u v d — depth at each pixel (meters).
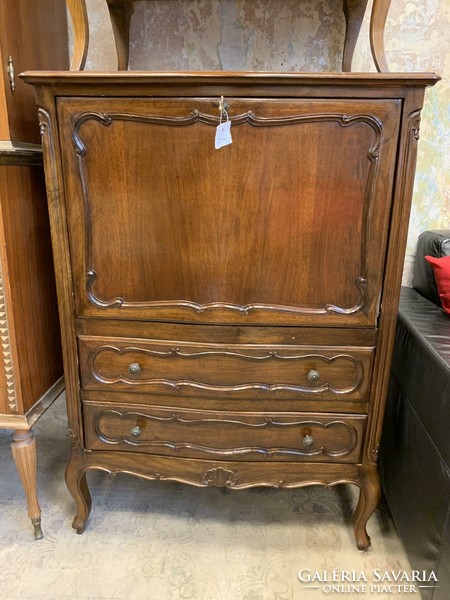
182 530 1.39
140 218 1.07
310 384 1.16
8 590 1.19
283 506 1.49
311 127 0.98
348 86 0.95
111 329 1.16
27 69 1.21
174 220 1.06
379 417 1.17
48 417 1.86
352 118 0.97
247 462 1.24
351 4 1.29
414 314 1.31
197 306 1.11
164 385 1.18
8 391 1.23
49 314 1.39
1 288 1.15
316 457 1.22
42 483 1.57
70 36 1.51
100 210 1.07
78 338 1.17
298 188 1.02
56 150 1.03
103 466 1.29
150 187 1.04
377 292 1.08
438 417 1.02
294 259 1.07
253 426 1.20
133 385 1.19
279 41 1.49
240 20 1.47
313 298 1.10
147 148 1.02
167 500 1.51
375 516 1.45
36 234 1.28
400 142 0.98
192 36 1.50
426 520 1.07
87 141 1.02
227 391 1.17
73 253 1.10
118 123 1.00
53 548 1.32
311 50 1.49
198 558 1.29
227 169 1.02
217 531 1.39
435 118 1.50
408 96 0.95
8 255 1.14
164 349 1.15
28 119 1.21
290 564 1.28
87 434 1.25
